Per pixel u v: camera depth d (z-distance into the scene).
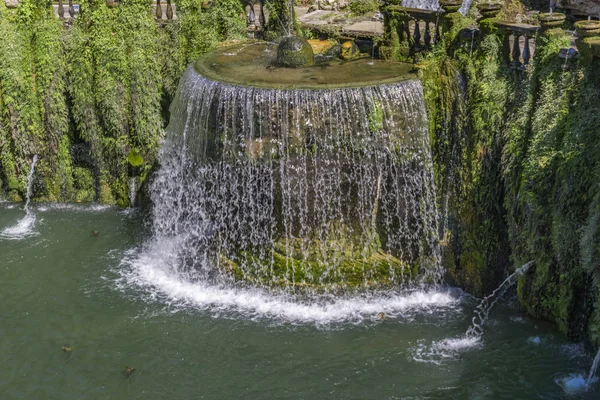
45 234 15.31
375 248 13.45
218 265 13.84
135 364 11.61
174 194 14.70
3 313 12.82
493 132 12.53
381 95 12.46
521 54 13.44
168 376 11.35
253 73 13.34
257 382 11.19
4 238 15.14
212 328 12.40
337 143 12.50
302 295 13.19
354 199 13.02
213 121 13.04
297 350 11.83
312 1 19.28
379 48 14.03
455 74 12.88
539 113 11.90
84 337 12.23
